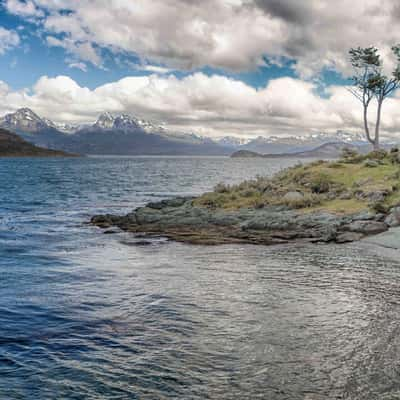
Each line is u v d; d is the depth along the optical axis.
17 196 50.41
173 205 36.62
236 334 8.89
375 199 27.81
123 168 161.38
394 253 17.81
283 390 6.57
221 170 144.00
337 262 16.30
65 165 196.38
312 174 36.72
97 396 6.51
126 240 22.47
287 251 18.73
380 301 11.19
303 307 10.67
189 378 7.02
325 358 7.66
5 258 17.72
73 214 35.38
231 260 16.92
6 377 7.14
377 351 7.96
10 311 10.57
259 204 31.20
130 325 9.53
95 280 13.75
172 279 13.78
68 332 9.15
